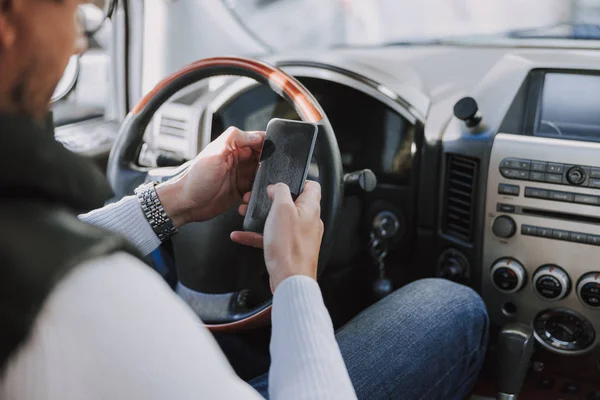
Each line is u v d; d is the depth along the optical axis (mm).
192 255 1237
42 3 453
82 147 1747
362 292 1614
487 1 2738
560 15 1604
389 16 3100
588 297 1285
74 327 414
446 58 1557
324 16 2977
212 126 1520
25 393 414
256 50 1891
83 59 1855
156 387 432
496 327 1423
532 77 1353
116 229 950
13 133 426
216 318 1227
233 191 1005
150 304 447
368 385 926
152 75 1907
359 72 1532
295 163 925
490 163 1322
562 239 1285
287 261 672
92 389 418
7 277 408
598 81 1302
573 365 1399
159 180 1251
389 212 1508
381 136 1526
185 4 1854
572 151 1245
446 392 1092
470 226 1392
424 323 1047
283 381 566
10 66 450
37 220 434
